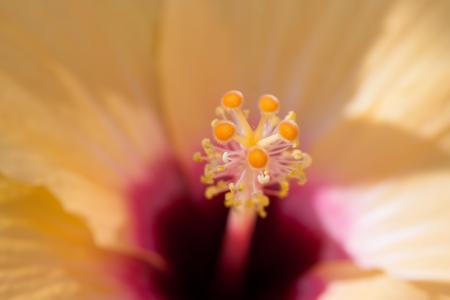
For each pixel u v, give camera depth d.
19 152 0.21
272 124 0.21
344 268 0.21
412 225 0.21
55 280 0.20
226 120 0.21
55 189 0.21
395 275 0.21
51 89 0.21
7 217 0.20
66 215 0.21
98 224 0.21
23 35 0.21
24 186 0.21
